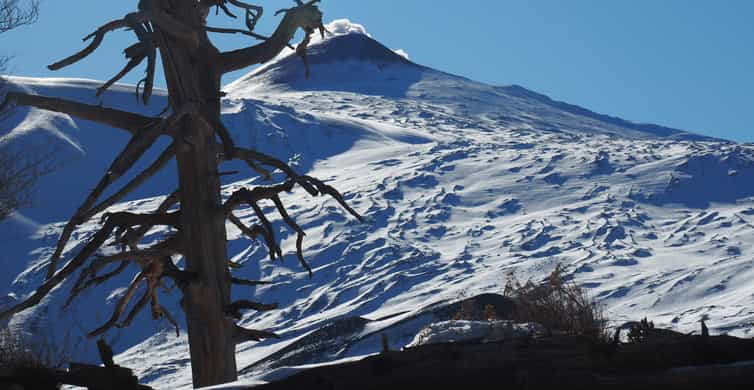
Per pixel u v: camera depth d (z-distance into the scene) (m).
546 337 5.57
